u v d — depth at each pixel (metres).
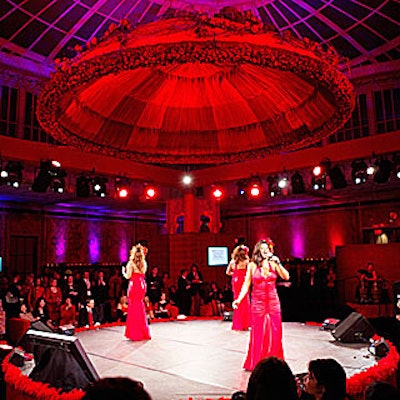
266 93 4.86
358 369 4.95
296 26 10.02
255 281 5.04
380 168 11.32
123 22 3.46
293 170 12.81
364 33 10.30
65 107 4.50
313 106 4.73
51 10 9.30
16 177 11.02
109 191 14.43
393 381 4.81
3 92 11.66
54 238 18.84
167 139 5.47
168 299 13.90
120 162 13.06
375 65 11.69
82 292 12.57
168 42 3.28
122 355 5.79
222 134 5.46
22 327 9.46
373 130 12.60
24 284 12.27
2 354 6.19
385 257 14.62
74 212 19.73
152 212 22.12
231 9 3.62
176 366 5.18
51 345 4.23
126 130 5.24
